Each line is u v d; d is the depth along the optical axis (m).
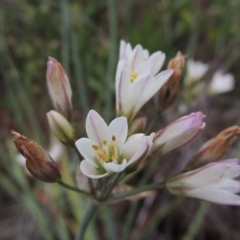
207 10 0.27
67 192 0.18
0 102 0.25
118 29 0.27
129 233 0.21
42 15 0.26
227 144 0.11
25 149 0.09
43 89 0.25
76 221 0.19
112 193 0.11
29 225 0.20
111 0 0.21
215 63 0.25
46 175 0.10
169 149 0.10
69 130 0.10
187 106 0.21
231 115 0.24
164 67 0.25
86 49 0.25
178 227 0.21
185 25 0.26
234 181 0.10
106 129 0.09
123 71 0.10
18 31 0.26
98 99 0.24
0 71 0.25
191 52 0.24
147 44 0.25
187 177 0.10
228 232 0.21
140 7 0.28
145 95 0.10
